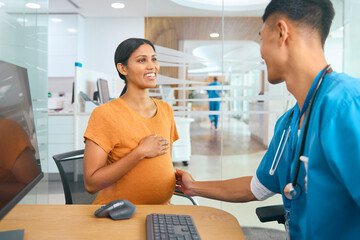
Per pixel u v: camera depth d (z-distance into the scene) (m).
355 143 0.58
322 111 0.65
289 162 0.81
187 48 4.11
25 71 0.87
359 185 0.56
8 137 0.70
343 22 2.99
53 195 3.27
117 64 1.14
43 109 2.13
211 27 4.01
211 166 4.36
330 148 0.60
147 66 1.10
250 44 3.52
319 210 0.64
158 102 1.23
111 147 1.07
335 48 3.02
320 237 0.65
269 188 1.00
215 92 3.88
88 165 1.04
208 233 0.77
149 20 3.92
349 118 0.59
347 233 0.63
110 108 1.09
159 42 3.86
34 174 0.85
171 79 3.64
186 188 1.16
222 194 1.09
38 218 0.85
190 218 0.83
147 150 1.04
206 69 3.87
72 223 0.81
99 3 4.95
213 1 3.96
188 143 4.43
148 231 0.73
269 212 1.04
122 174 1.03
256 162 4.16
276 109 3.42
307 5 0.70
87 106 3.60
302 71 0.73
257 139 4.17
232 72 3.64
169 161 1.14
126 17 5.73
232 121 10.12
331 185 0.63
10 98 0.73
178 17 3.93
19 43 1.87
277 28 0.72
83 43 5.75
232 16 3.52
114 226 0.80
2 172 0.65
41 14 2.09
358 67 2.95
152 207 0.96
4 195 0.65
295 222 0.77
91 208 0.94
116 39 5.76
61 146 3.64
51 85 5.61
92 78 3.96
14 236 0.71
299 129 0.79
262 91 3.41
